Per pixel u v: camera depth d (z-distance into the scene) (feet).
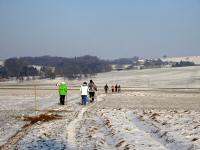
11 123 67.87
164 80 570.87
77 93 215.72
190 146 38.68
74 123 66.33
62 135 51.62
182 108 108.27
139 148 39.45
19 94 207.41
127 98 167.22
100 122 67.77
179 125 57.88
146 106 115.96
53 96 180.34
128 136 48.57
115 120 68.95
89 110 96.22
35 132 55.36
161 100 153.07
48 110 96.37
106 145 43.24
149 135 49.65
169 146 40.98
